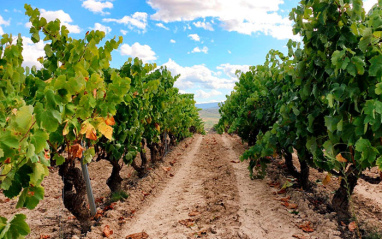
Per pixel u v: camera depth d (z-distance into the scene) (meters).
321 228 3.76
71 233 4.25
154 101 8.59
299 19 3.97
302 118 4.32
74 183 4.11
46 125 2.06
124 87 3.34
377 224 3.65
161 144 11.01
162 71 9.78
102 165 9.70
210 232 4.08
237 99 13.17
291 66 4.93
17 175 2.00
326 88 3.88
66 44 3.94
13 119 1.90
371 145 3.24
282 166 8.00
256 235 3.81
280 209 4.66
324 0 3.42
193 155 12.73
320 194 5.06
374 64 2.86
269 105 7.85
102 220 4.51
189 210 5.15
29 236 4.14
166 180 7.87
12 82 2.54
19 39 3.13
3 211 5.25
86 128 2.92
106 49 4.14
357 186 5.93
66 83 2.45
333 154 3.59
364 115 3.13
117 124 5.66
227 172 7.95
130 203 5.56
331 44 3.64
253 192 5.90
